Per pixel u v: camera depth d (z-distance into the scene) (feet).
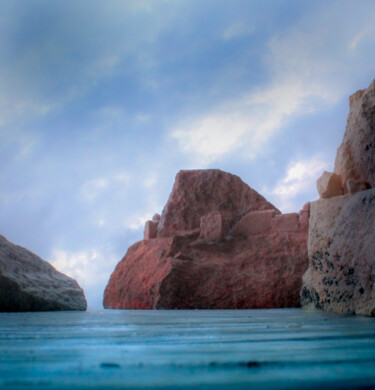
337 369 5.37
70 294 33.24
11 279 29.22
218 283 45.83
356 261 22.66
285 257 46.91
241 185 55.36
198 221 53.57
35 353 7.09
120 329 12.46
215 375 5.00
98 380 4.74
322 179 29.60
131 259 53.47
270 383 4.51
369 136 25.61
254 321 16.39
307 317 19.15
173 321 16.87
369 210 22.53
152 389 4.25
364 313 20.84
